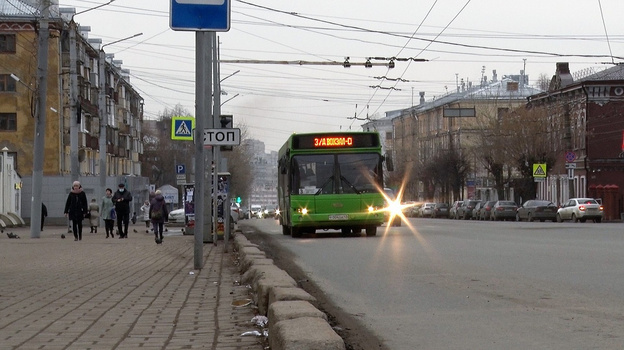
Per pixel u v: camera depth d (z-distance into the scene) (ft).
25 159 229.25
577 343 26.30
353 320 32.91
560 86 271.08
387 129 474.08
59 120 230.27
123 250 88.58
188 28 56.44
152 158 436.35
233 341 27.07
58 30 228.84
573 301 36.86
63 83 233.76
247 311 34.88
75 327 30.55
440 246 82.23
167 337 28.07
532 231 120.67
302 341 20.01
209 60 99.35
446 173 305.73
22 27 226.58
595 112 250.57
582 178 254.27
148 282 49.62
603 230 122.01
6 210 196.24
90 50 256.32
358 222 107.96
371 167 108.58
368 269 57.16
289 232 125.70
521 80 361.30
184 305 37.40
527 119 250.98
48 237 126.62
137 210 268.82
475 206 261.24
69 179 214.69
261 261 50.47
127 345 26.43
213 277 52.95
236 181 405.18
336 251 78.79
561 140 256.11
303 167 108.37
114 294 42.47
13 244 102.83
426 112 381.81
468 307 35.99
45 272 58.03
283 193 122.42
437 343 27.22
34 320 32.53
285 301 26.91
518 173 281.13
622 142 250.78
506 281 46.39
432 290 43.01
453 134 340.59
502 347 26.05
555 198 279.49
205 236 99.40
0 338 27.99
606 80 248.73
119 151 320.91
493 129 260.62
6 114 228.43
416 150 351.67
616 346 25.57
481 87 359.66
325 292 43.34
